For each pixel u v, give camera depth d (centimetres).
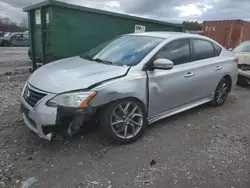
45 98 298
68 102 293
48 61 647
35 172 279
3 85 652
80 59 416
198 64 451
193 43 451
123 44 425
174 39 415
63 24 620
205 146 356
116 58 389
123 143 347
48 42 630
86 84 306
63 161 303
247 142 375
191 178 279
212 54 499
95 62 386
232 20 1435
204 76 464
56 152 322
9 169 282
